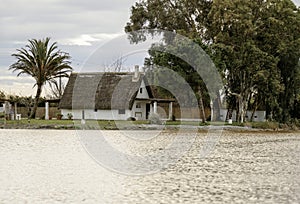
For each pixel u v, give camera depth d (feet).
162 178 54.90
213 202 41.55
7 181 51.21
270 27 185.16
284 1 185.26
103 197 43.57
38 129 155.94
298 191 46.70
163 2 195.93
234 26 178.70
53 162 68.08
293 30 190.08
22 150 85.35
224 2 177.99
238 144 108.47
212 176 56.54
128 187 48.62
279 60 189.16
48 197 43.24
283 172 60.29
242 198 43.29
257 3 185.16
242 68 186.19
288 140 123.85
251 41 181.27
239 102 192.13
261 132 166.61
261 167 65.36
